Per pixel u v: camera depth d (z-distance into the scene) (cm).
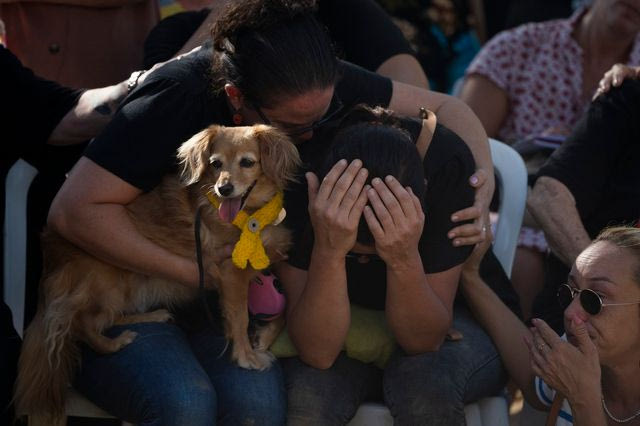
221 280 357
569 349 325
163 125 346
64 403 356
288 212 364
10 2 464
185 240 362
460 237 354
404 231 319
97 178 344
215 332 373
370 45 468
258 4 332
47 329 354
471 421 367
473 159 369
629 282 324
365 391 367
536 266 475
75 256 366
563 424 345
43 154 400
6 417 360
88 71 479
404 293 338
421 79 469
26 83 388
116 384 343
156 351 347
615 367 336
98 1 470
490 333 379
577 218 416
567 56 540
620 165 429
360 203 319
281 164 338
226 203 342
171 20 456
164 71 355
